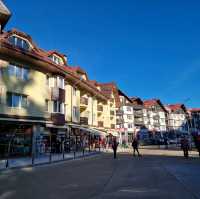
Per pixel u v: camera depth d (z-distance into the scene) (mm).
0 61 26391
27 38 30219
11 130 26750
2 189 10555
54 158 25641
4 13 26328
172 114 107000
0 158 25219
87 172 15742
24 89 28625
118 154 33656
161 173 14531
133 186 10758
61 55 38094
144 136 88562
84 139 42500
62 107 33812
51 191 9992
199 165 18516
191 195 8734
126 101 85125
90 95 48000
